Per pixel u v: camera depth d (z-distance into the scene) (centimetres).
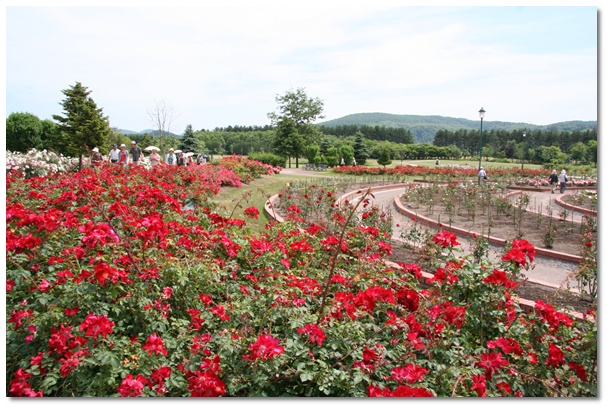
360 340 271
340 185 1894
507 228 1005
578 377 282
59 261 324
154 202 528
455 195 1636
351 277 395
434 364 267
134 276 305
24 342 273
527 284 555
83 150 2622
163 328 285
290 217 661
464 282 329
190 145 3148
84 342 245
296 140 3825
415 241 727
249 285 369
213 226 493
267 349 242
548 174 2873
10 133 2638
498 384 264
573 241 871
